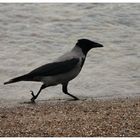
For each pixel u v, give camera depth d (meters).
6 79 17.31
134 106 14.00
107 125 12.23
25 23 23.56
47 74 15.22
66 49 20.67
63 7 25.83
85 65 18.88
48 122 12.45
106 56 19.91
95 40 21.95
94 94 15.91
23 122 12.46
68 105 14.28
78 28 23.27
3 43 20.91
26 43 21.02
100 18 24.41
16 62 18.95
